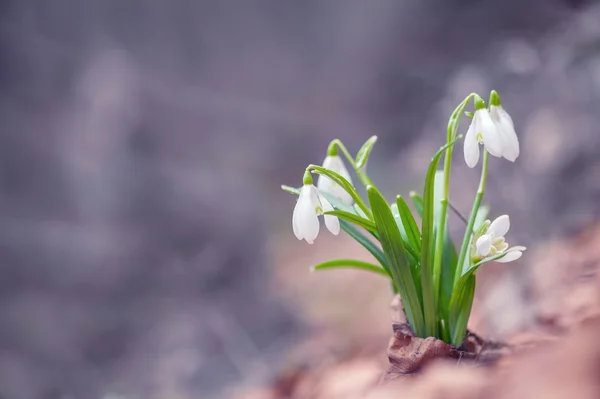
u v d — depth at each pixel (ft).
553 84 3.90
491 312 2.62
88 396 3.39
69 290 4.85
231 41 9.39
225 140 8.54
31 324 4.21
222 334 3.88
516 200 3.54
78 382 3.58
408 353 1.94
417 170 6.13
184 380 3.32
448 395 1.75
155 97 7.66
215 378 3.27
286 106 9.65
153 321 4.42
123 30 7.93
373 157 7.64
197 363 3.51
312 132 9.41
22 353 3.91
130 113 6.15
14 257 4.93
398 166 6.80
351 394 2.29
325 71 9.64
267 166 8.68
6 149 5.57
